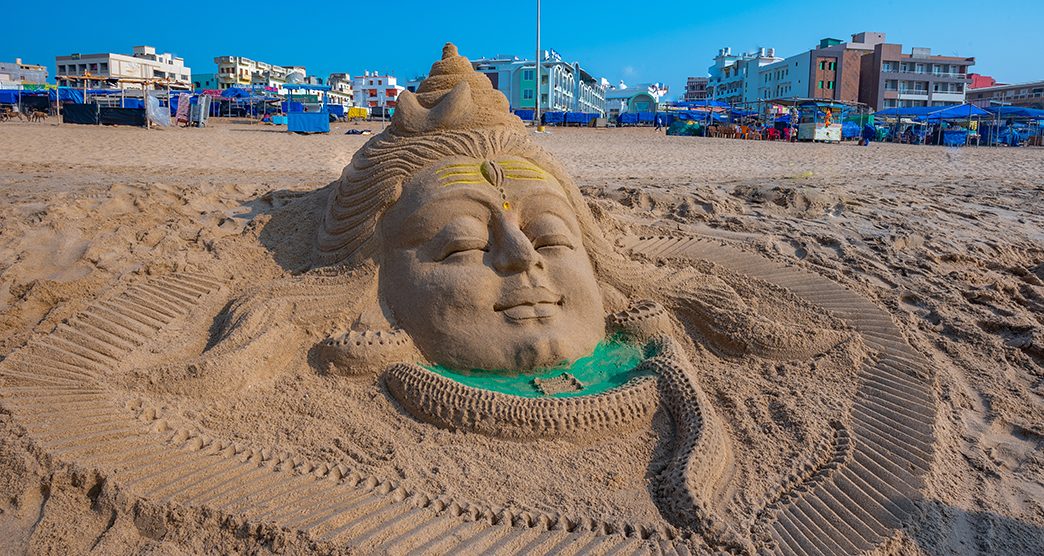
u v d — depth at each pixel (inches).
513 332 137.7
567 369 139.6
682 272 180.1
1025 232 284.7
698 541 100.9
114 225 200.8
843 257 232.2
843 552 102.9
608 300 161.5
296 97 1428.4
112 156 446.6
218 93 1244.5
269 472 106.6
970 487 120.7
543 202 152.3
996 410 146.2
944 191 371.2
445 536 96.3
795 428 131.3
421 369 129.7
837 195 308.2
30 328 149.1
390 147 162.4
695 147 768.9
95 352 134.6
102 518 95.0
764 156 649.6
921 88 2030.0
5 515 95.0
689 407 125.3
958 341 178.7
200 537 92.8
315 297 149.4
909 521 110.2
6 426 108.4
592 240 167.0
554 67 2003.0
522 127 177.6
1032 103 2043.6
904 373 155.8
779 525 106.4
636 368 138.6
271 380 134.0
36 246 181.6
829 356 158.1
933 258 237.8
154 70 2672.2
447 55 179.6
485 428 122.0
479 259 142.4
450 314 138.1
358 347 133.8
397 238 150.5
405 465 112.3
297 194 233.9
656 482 113.9
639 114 1544.0
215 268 171.6
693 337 164.9
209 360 128.3
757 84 2453.2
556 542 98.3
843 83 2052.2
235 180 327.9
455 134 160.4
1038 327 181.8
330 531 94.0
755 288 191.9
